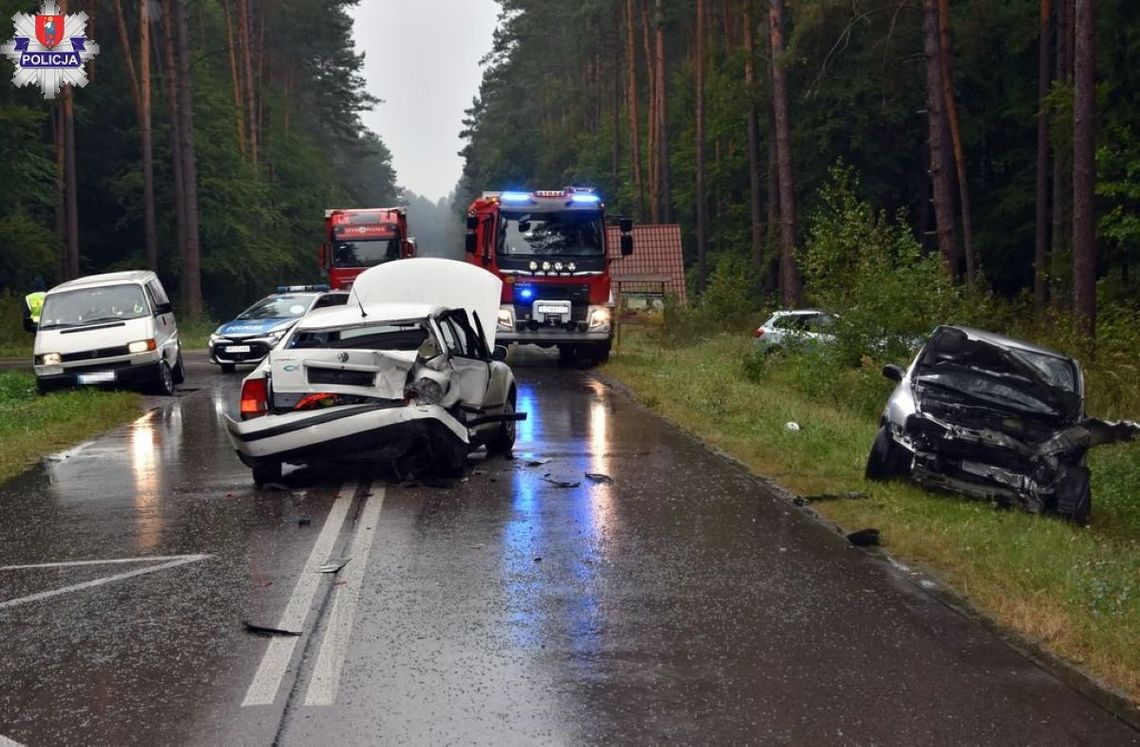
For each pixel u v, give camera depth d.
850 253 19.17
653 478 11.64
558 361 29.05
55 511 10.15
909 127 42.19
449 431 11.03
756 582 7.54
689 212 67.38
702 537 8.91
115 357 20.19
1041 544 8.51
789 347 21.83
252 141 64.25
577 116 91.38
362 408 10.64
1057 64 32.00
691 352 30.27
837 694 5.43
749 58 43.88
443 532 9.05
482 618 6.66
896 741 4.87
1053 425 11.07
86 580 7.64
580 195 25.88
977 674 5.74
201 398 20.70
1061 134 28.92
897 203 43.91
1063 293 27.70
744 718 5.12
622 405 18.58
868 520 9.47
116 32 54.38
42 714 5.21
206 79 56.84
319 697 5.37
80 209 53.72
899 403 11.34
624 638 6.29
